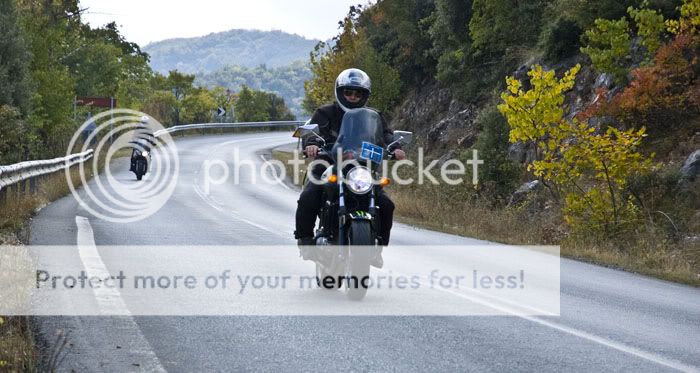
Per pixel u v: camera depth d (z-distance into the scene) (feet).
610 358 38.99
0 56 203.41
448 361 37.40
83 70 354.54
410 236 100.73
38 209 111.45
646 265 84.28
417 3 285.64
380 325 44.86
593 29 165.48
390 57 301.43
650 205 115.55
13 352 35.55
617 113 140.15
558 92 110.22
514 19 227.61
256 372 35.12
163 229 93.61
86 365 35.76
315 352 38.63
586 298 57.36
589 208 106.83
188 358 37.32
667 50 138.21
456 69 249.96
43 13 256.73
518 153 166.30
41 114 232.12
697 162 119.34
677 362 38.68
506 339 42.37
